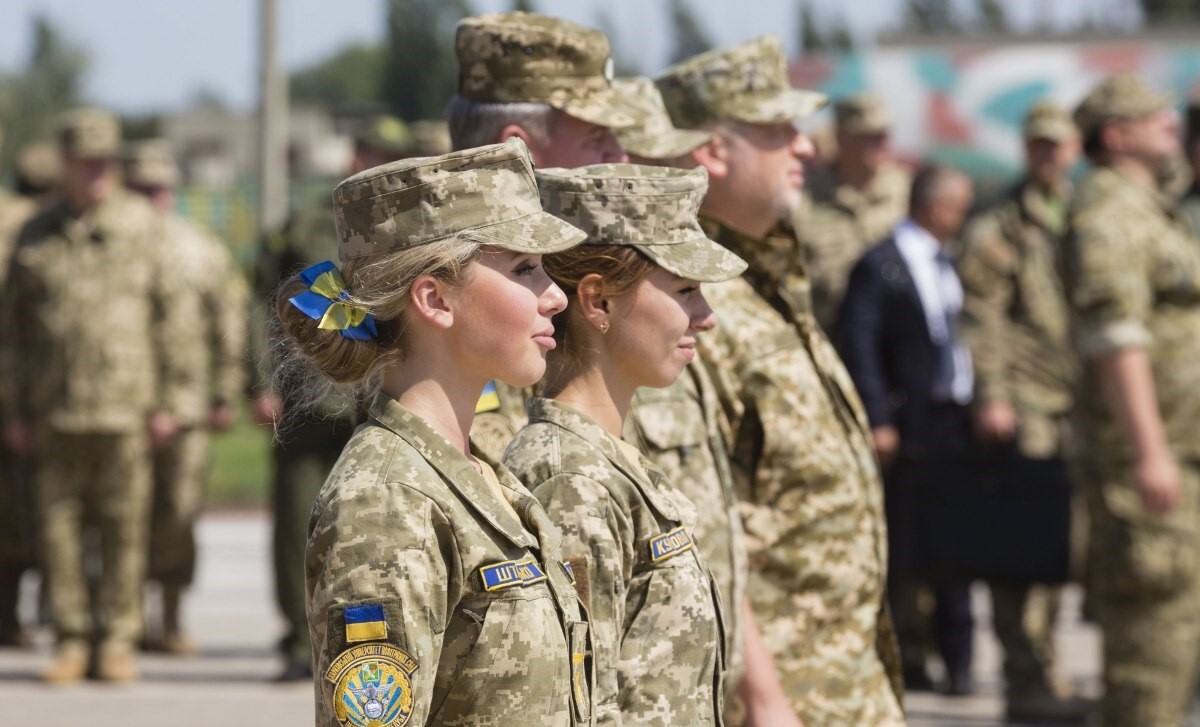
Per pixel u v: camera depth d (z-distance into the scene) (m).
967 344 21.34
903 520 20.75
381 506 6.73
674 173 8.61
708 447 9.73
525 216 7.16
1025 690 20.33
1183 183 20.91
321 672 6.67
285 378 7.48
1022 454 20.39
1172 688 15.64
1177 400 15.72
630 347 8.49
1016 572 20.12
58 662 22.25
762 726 10.11
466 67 10.73
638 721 8.15
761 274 11.08
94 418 22.16
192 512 24.55
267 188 36.28
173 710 20.47
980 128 61.59
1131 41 61.47
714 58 11.27
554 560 7.29
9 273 22.75
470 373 7.17
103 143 22.58
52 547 22.28
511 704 6.89
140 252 22.66
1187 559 15.56
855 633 10.99
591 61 10.62
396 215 7.08
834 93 62.38
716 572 9.54
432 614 6.73
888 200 24.59
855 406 11.20
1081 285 15.75
